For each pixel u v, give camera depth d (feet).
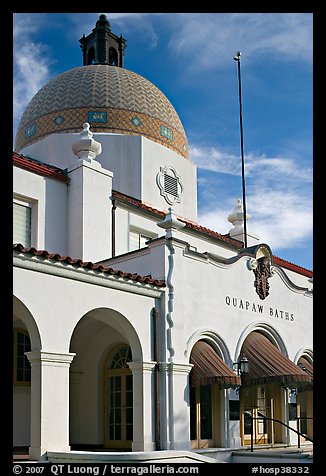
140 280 46.47
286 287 66.23
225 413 54.29
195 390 52.49
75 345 54.54
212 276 55.06
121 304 45.16
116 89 79.97
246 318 58.54
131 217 63.93
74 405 54.70
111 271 43.75
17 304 38.68
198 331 51.78
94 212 59.21
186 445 47.42
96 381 53.93
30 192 56.34
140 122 79.36
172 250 50.49
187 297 51.44
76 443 53.78
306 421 67.15
